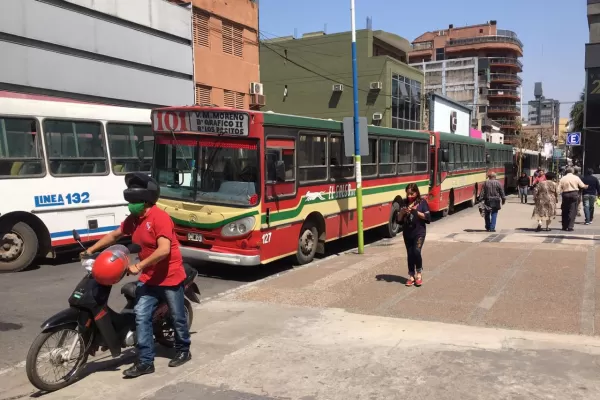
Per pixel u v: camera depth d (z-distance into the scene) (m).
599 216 19.78
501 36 104.88
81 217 10.39
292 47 42.50
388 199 13.90
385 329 6.01
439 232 14.80
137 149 11.72
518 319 6.29
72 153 10.30
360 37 39.59
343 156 11.51
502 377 4.50
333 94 41.06
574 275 8.48
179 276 4.83
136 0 19.14
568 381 4.39
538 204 14.73
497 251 10.90
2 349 5.64
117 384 4.62
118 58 18.50
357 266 9.87
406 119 42.12
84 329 4.61
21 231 9.49
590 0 33.28
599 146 28.81
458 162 21.36
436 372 4.65
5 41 14.55
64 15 16.36
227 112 8.74
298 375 4.68
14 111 9.34
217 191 8.93
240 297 7.73
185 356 5.05
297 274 9.27
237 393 4.34
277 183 9.20
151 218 4.58
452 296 7.43
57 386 4.50
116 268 4.42
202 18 23.39
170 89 21.09
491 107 104.56
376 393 4.26
